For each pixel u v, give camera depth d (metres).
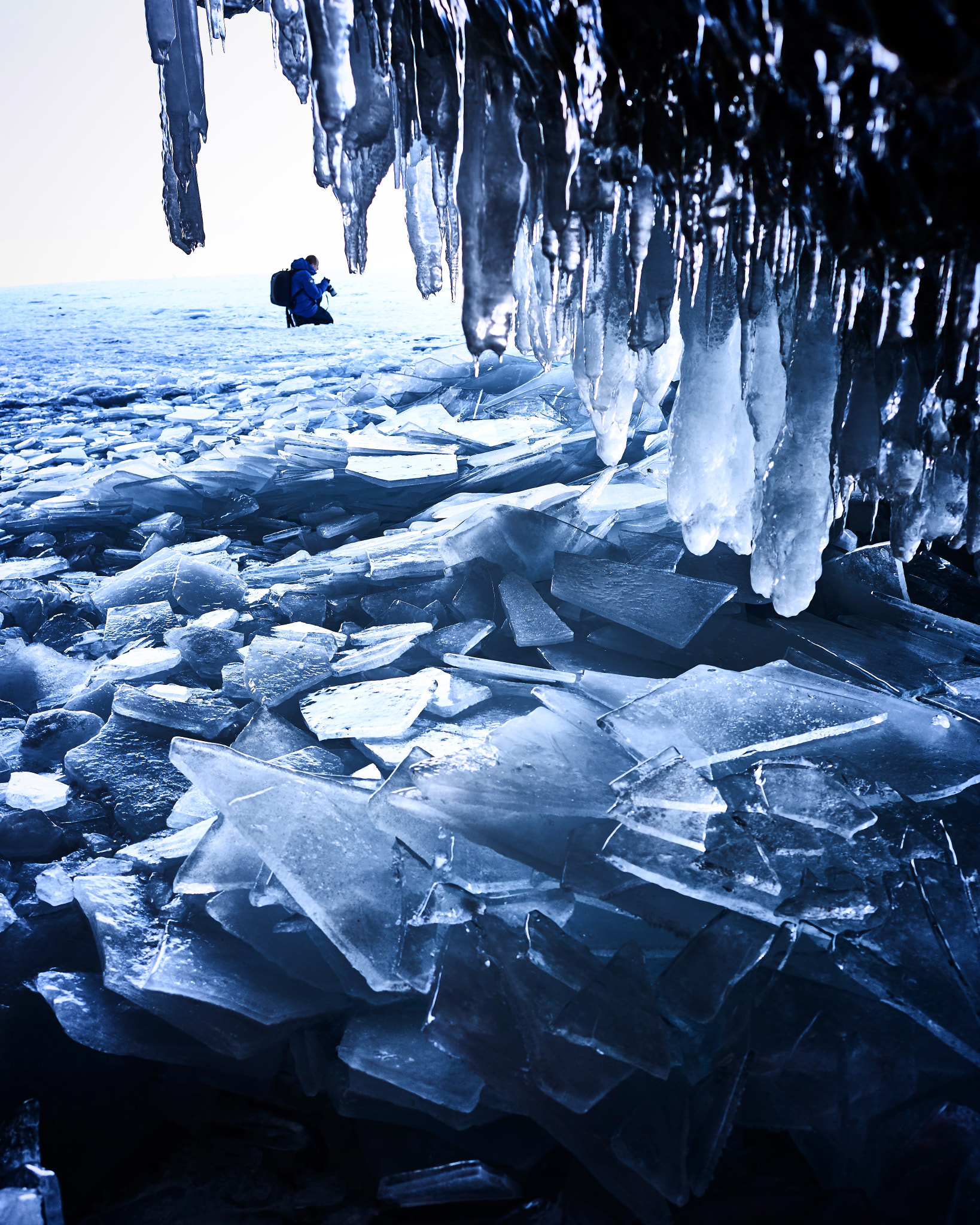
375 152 2.16
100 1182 1.65
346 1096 1.73
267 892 2.11
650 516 4.30
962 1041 1.62
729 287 2.09
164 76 2.20
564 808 2.15
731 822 2.06
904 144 1.13
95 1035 1.86
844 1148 1.56
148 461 5.93
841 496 2.20
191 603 4.03
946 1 0.75
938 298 1.55
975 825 2.17
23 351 14.37
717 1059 1.65
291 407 8.21
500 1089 1.65
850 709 2.50
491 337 1.95
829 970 1.78
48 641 3.89
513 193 1.79
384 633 3.50
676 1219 1.50
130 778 2.83
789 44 1.10
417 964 1.86
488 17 1.60
